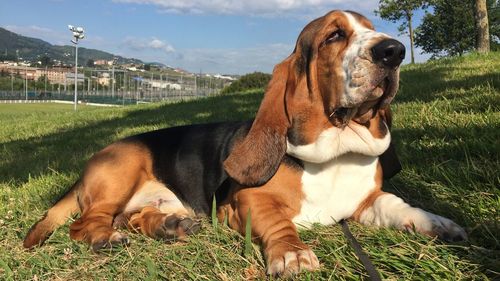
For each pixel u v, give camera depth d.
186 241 0.72
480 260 0.55
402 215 0.70
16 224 0.87
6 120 4.32
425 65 3.24
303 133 0.71
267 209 0.69
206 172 0.88
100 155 0.90
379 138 0.72
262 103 0.75
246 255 0.63
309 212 0.74
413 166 0.96
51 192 1.10
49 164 1.49
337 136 0.70
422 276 0.53
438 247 0.59
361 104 0.67
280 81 0.74
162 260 0.65
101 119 2.98
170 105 3.44
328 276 0.55
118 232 0.74
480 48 4.03
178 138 0.96
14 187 1.22
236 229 0.75
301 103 0.71
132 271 0.63
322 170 0.73
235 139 0.87
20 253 0.74
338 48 0.69
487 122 1.12
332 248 0.62
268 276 0.58
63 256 0.70
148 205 0.91
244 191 0.74
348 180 0.74
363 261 0.56
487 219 0.67
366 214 0.76
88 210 0.84
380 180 0.79
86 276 0.64
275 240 0.63
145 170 0.92
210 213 0.86
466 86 1.80
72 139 2.07
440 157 0.98
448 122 1.21
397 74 0.66
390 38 0.65
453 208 0.74
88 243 0.74
